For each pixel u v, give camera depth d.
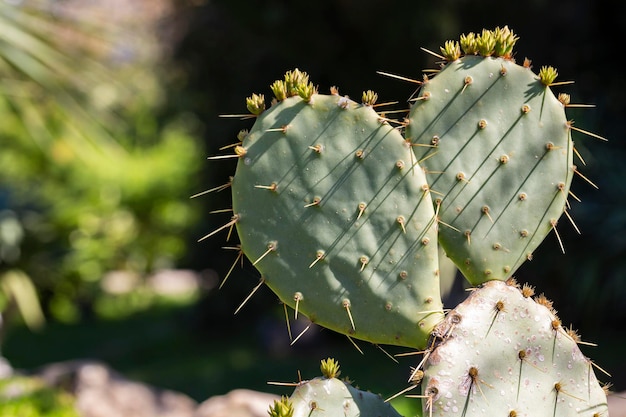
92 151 8.27
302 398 2.42
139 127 16.08
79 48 7.73
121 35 8.48
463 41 2.68
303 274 2.52
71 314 14.84
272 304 12.57
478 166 2.61
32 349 12.84
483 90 2.62
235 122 12.39
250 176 2.53
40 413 5.73
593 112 9.80
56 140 8.20
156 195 17.14
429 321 2.50
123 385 6.50
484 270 2.61
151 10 13.48
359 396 2.46
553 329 2.50
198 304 13.19
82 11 8.14
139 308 16.44
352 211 2.51
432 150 2.61
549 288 9.93
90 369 6.51
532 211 2.63
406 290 2.50
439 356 2.40
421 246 2.50
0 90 7.58
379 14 10.03
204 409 6.05
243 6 11.02
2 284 11.47
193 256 13.10
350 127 2.52
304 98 2.53
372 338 2.53
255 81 12.09
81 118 7.87
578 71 10.82
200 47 12.38
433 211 2.52
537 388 2.45
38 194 14.23
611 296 9.60
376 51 10.49
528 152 2.63
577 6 10.50
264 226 2.53
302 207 2.51
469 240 2.60
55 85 7.56
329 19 10.75
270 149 2.52
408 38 10.04
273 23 10.84
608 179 9.42
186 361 11.17
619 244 9.27
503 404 2.40
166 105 13.41
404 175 2.50
